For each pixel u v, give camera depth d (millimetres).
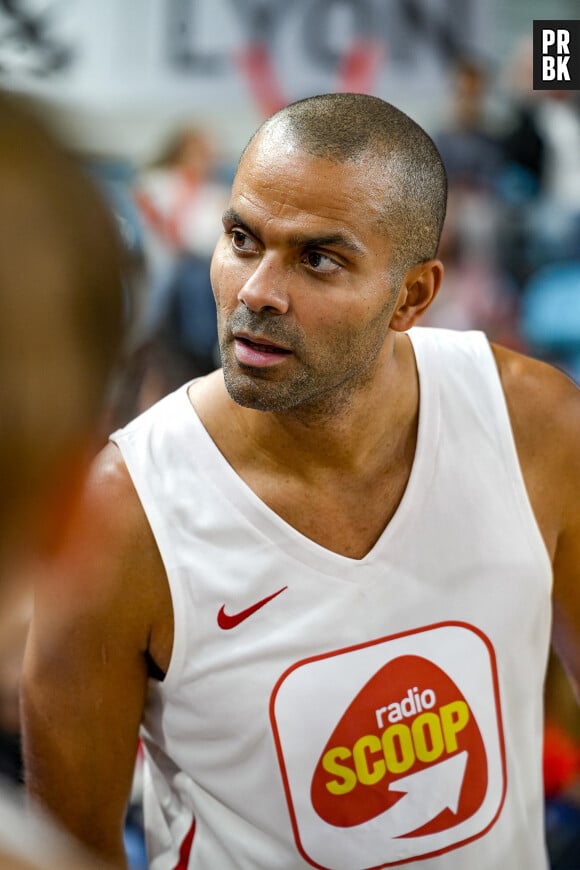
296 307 2406
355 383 2676
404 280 2605
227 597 2830
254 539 2838
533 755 3225
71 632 2818
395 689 2912
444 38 10375
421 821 2992
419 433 2918
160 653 2934
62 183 727
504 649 3047
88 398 740
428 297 2732
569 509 3156
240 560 2836
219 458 2844
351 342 2486
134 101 10109
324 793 2916
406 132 2533
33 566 776
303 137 2406
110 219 749
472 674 2992
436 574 2947
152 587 2836
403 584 2918
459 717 2988
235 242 2484
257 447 2820
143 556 2818
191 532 2830
